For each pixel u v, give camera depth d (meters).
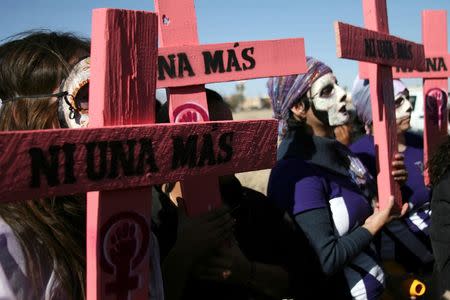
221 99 1.79
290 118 2.33
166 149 1.07
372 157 3.03
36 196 0.89
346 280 2.12
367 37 2.06
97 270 1.01
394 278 2.61
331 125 2.27
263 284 1.69
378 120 2.33
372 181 2.47
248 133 1.24
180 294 1.46
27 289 1.03
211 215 1.48
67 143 0.92
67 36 1.30
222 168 1.19
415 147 3.16
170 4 1.52
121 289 1.05
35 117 1.19
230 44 1.61
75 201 1.18
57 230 1.11
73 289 1.13
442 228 2.18
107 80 0.99
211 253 1.53
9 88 1.22
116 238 1.04
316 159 2.14
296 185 2.06
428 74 3.13
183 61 1.54
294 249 1.93
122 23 1.00
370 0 2.25
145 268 1.09
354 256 2.06
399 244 2.86
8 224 1.04
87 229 1.03
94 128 0.95
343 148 2.32
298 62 1.73
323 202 2.07
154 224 1.60
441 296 2.52
